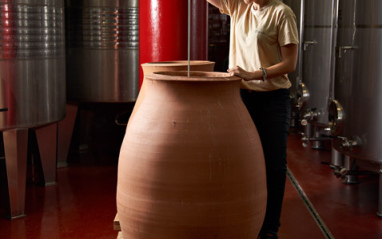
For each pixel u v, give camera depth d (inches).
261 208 64.1
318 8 196.2
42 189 161.9
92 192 159.5
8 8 135.8
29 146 188.1
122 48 185.3
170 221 59.4
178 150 58.7
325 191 161.0
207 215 59.0
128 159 62.0
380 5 131.5
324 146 224.4
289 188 163.9
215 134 59.5
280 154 104.0
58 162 187.3
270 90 103.4
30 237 125.3
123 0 183.2
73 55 186.9
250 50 102.3
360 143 138.9
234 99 63.7
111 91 187.0
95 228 130.8
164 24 114.3
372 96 135.1
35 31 143.1
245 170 60.9
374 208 145.8
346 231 129.0
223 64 280.5
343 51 143.5
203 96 60.6
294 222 135.0
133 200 61.1
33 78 143.8
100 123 230.1
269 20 99.3
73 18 185.0
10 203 137.2
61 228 131.0
